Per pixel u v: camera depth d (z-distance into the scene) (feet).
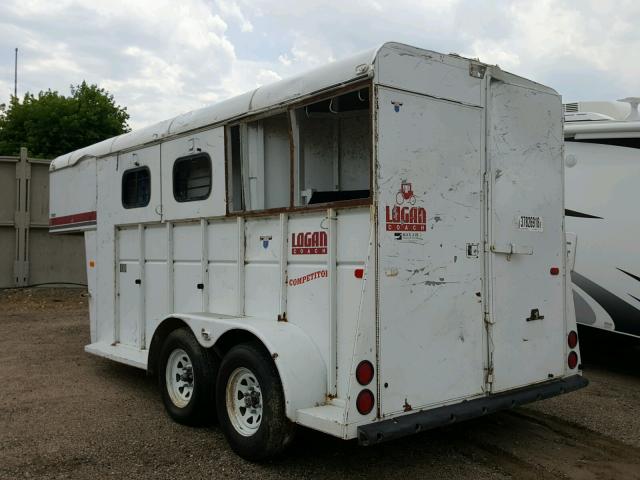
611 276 22.57
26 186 46.09
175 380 17.43
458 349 13.64
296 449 14.89
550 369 15.74
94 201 23.11
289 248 14.46
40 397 19.62
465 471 13.73
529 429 16.72
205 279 17.43
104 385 21.20
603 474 13.69
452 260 13.56
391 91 12.48
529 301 15.21
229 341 15.62
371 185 12.27
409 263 12.73
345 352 12.86
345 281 12.92
